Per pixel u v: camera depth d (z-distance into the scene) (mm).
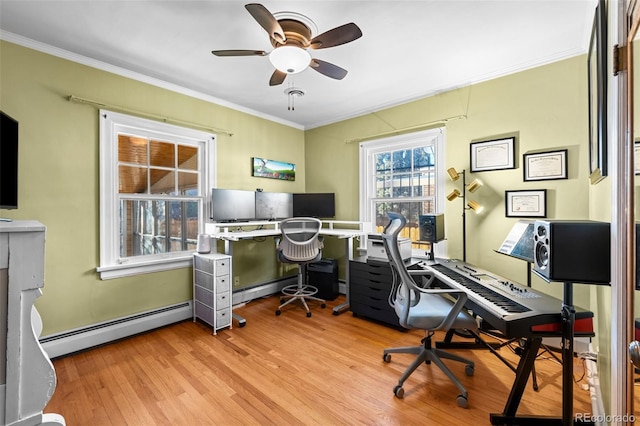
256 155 3746
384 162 3689
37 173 2170
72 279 2332
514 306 1519
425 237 2770
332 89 3066
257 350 2365
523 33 2078
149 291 2766
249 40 2160
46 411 1655
